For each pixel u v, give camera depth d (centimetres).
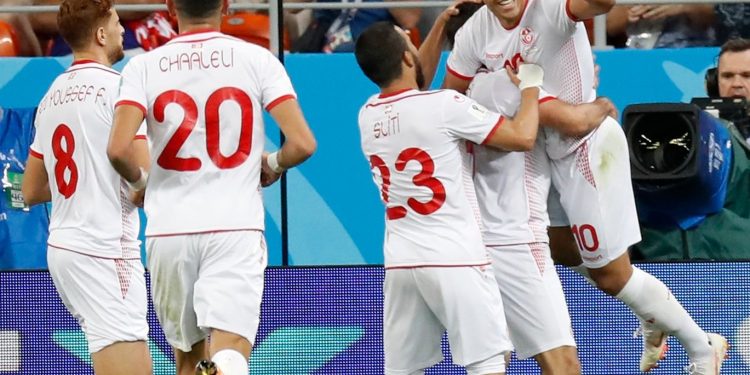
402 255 1591
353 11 2408
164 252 1503
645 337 1809
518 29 1599
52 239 1689
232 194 1500
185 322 1552
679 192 2000
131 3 2448
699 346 1761
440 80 2191
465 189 1591
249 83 1507
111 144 1481
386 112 1592
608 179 1684
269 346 1941
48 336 1945
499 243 1652
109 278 1670
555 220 1778
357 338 1936
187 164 1499
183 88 1502
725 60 2122
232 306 1481
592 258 1716
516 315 1662
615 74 2188
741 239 2028
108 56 1725
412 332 1619
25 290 1941
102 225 1667
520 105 1588
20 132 2178
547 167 1706
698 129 1931
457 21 1791
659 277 1906
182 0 1529
